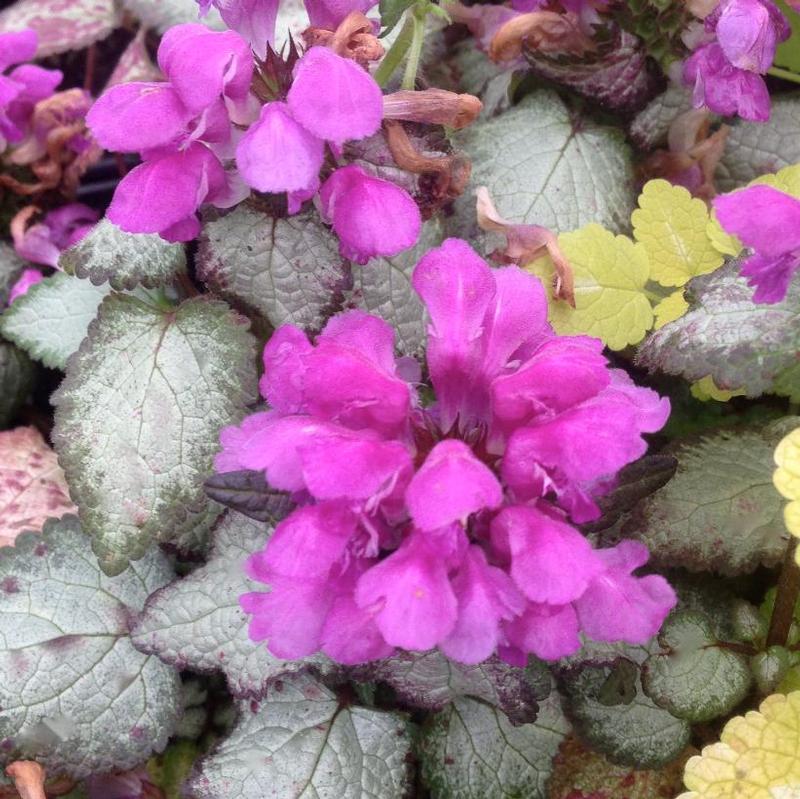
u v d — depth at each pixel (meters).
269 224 0.13
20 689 0.13
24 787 0.13
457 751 0.14
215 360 0.13
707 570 0.13
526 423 0.10
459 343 0.11
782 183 0.13
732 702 0.12
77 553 0.14
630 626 0.10
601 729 0.13
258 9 0.12
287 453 0.10
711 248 0.14
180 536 0.14
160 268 0.14
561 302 0.14
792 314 0.11
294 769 0.13
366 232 0.12
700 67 0.14
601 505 0.11
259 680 0.13
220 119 0.12
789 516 0.10
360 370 0.10
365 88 0.11
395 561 0.10
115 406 0.13
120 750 0.13
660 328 0.12
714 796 0.11
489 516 0.10
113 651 0.14
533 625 0.10
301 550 0.10
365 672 0.12
